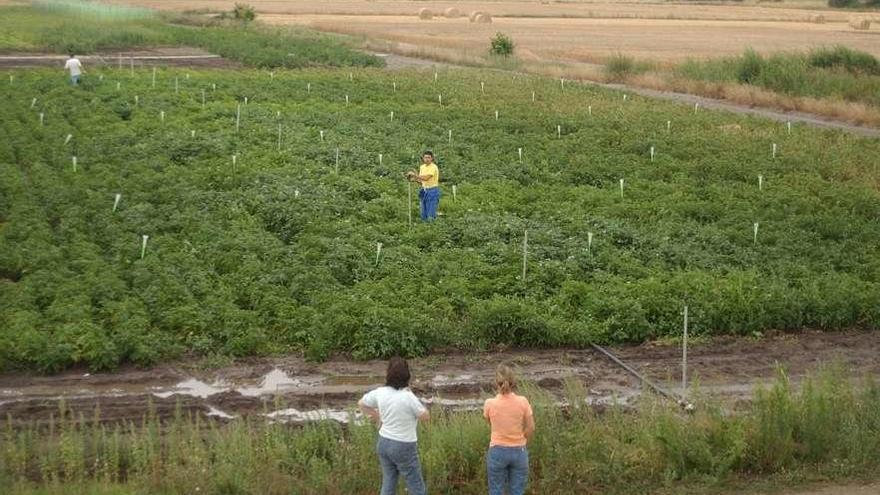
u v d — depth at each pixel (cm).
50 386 1669
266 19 9331
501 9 11894
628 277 2189
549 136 3712
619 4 14212
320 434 1393
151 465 1309
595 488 1346
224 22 8138
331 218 2481
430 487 1312
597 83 5531
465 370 1789
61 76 4497
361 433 1373
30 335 1748
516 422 1198
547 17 10975
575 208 2695
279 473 1305
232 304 1952
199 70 5097
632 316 1958
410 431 1185
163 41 6438
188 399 1633
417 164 3131
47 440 1428
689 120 4153
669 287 2086
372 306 1912
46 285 1997
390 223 2466
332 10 10800
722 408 1550
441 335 1872
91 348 1742
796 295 2083
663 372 1805
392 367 1195
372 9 11206
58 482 1258
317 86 4628
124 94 4062
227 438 1377
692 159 3419
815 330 2053
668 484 1353
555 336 1902
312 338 1858
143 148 3119
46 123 3497
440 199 2712
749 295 2053
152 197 2598
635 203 2761
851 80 5131
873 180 3228
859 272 2309
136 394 1647
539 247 2325
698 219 2720
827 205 2881
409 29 8869
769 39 8744
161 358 1778
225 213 2502
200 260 2192
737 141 3709
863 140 3891
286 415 1578
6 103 3788
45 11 8150
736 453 1387
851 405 1515
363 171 2972
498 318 1908
